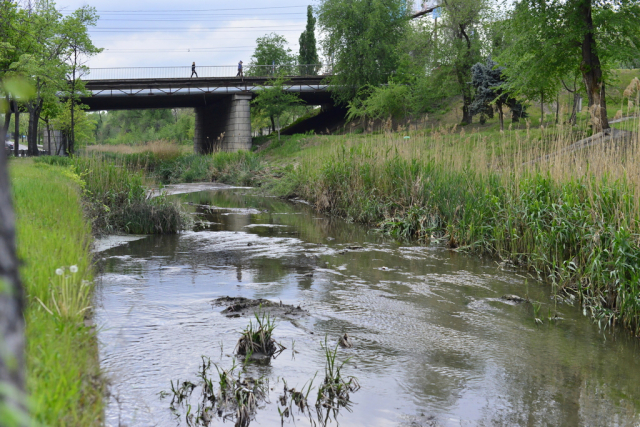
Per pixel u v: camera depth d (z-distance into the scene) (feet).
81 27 121.19
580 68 75.82
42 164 70.59
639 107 31.78
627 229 24.47
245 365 17.69
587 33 74.28
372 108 153.58
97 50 126.00
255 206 68.64
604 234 26.40
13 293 3.35
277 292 27.22
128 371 16.53
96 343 14.10
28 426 2.74
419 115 168.04
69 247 20.33
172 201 51.88
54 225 24.59
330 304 25.53
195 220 53.78
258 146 181.78
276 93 169.78
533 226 33.27
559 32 75.51
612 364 19.38
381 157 55.47
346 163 59.62
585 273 27.07
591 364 19.31
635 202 25.58
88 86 161.79
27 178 43.52
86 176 47.50
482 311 25.23
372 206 52.29
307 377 17.13
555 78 87.45
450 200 43.96
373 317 23.77
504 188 39.29
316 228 49.96
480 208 39.70
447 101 176.14
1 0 94.63
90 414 9.60
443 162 49.55
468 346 20.68
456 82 147.23
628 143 30.60
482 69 110.63
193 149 243.60
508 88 91.25
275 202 73.77
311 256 36.76
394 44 174.50
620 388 17.31
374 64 168.86
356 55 172.04
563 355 20.10
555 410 15.66
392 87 153.79
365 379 17.24
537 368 18.79
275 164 125.90
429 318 23.91
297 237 44.65
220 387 15.51
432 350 20.13
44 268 15.67
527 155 40.24
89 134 196.95
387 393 16.33
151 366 17.10
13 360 3.27
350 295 27.17
